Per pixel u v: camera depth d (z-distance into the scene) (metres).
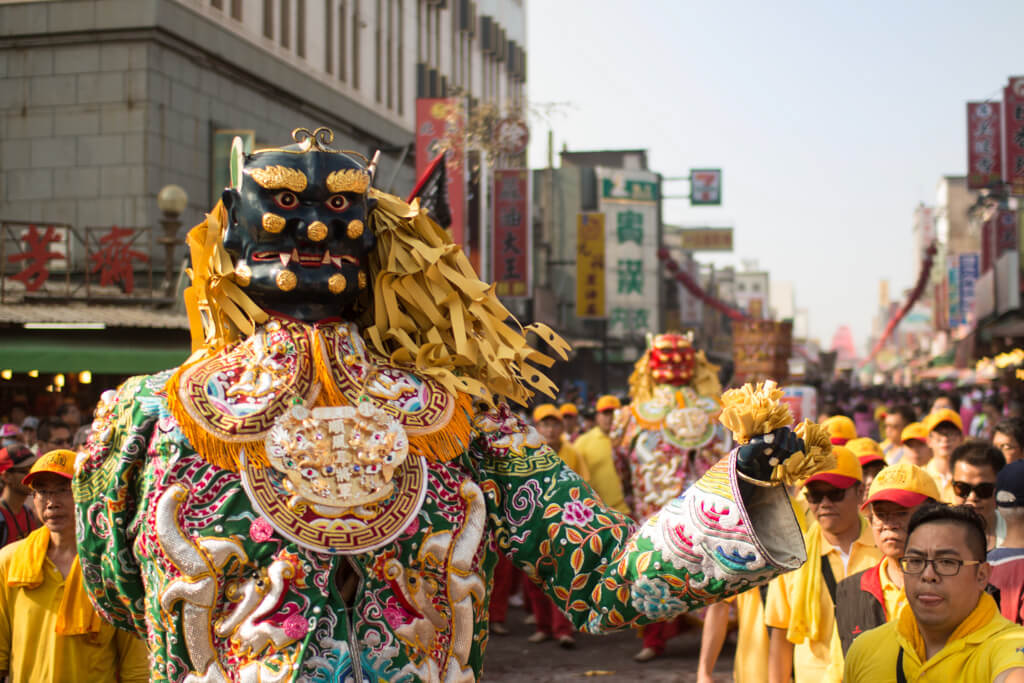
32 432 10.38
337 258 2.70
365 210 2.75
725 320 66.50
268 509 2.47
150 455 2.60
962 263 44.47
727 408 2.51
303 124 23.98
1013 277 24.62
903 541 4.11
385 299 2.83
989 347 30.34
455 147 17.48
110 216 18.78
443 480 2.65
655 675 8.09
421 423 2.67
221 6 20.70
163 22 18.94
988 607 3.06
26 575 4.27
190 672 2.50
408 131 29.69
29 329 13.62
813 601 4.57
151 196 18.77
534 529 2.78
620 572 2.64
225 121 20.94
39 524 5.89
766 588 4.95
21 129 19.06
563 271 40.72
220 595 2.47
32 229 14.54
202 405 2.55
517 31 41.31
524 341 2.99
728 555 2.45
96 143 18.89
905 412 9.42
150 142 18.81
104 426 2.72
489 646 9.18
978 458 5.05
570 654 8.86
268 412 2.56
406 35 30.08
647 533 2.60
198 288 2.83
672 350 9.88
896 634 3.17
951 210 67.38
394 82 29.02
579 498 2.80
